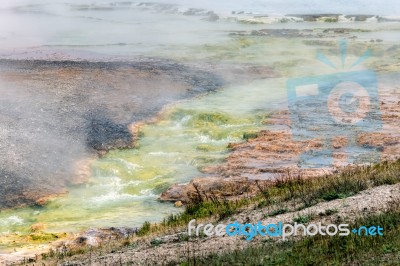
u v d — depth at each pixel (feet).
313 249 44.57
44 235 74.08
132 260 51.16
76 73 148.56
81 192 91.56
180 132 118.01
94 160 102.12
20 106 115.55
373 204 55.06
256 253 45.42
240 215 62.13
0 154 96.63
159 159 104.17
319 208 57.16
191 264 45.27
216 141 113.91
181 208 83.66
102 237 71.10
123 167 99.86
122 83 142.41
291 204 62.44
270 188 77.25
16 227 79.71
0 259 64.75
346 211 54.08
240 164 98.22
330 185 66.39
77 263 54.75
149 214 81.71
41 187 91.04
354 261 40.83
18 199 87.30
